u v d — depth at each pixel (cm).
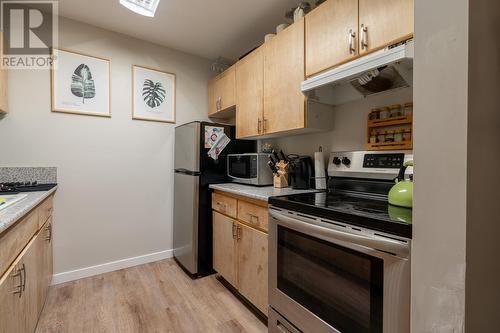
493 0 68
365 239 92
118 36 232
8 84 188
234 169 230
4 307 94
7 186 169
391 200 116
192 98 277
